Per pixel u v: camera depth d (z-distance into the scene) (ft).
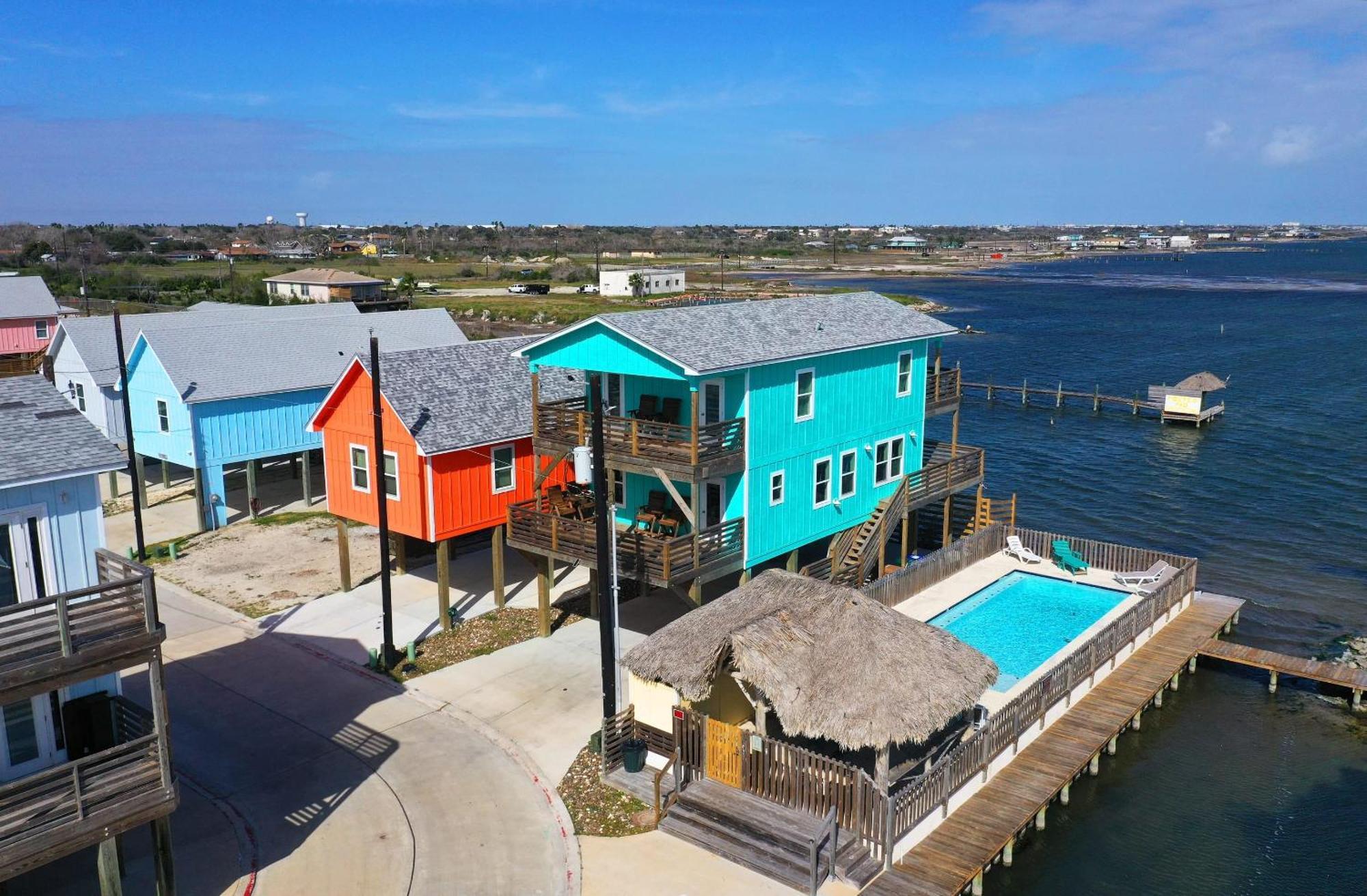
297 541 123.34
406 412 95.09
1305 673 89.04
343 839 61.82
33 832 46.52
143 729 54.49
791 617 66.08
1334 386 257.55
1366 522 146.20
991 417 231.91
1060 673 78.18
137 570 50.57
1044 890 63.62
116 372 143.43
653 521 92.43
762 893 57.06
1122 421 223.92
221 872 58.39
